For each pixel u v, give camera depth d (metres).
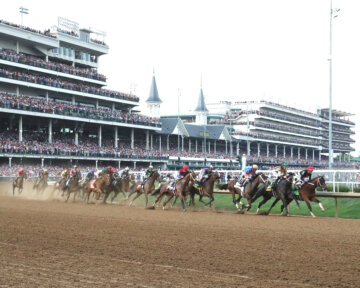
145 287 7.62
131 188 26.61
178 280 8.10
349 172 24.95
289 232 14.34
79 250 11.08
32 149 52.94
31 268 9.10
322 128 138.25
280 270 8.89
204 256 10.31
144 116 74.19
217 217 19.50
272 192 21.11
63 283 7.89
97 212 21.44
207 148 95.81
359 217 20.56
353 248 11.33
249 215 21.09
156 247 11.48
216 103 123.75
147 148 75.19
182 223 16.81
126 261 9.78
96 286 7.69
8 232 14.12
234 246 11.62
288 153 126.81
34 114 55.53
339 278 8.24
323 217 20.52
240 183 22.62
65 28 68.62
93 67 76.25
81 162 62.88
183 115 112.06
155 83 97.06
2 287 7.61
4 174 47.75
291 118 122.62
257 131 109.94
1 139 53.28
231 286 7.68
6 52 57.25
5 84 57.34
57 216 19.19
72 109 60.44
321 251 10.91
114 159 63.06
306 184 20.41
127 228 15.19
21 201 29.16
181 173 22.88
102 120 64.88
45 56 66.38
